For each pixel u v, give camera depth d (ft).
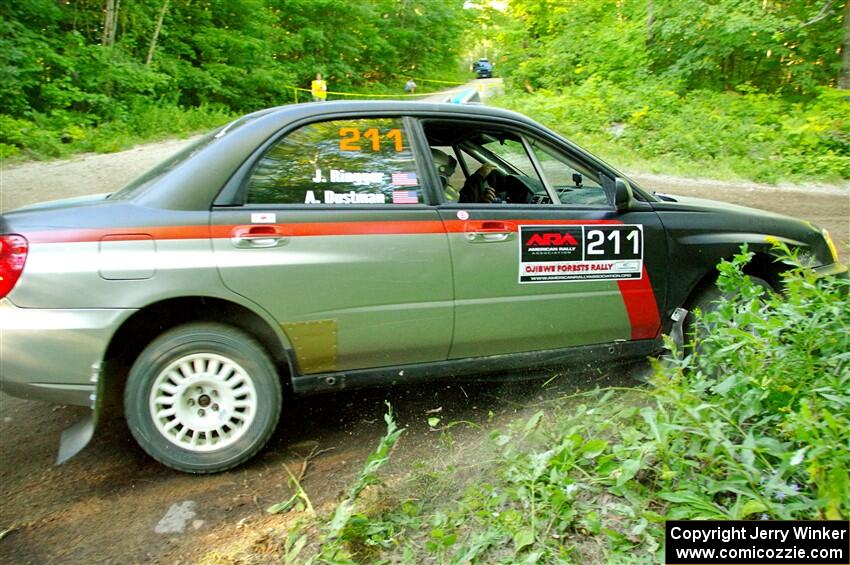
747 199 33.09
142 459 10.50
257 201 10.03
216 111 57.31
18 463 10.30
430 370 11.02
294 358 10.23
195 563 7.98
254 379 10.03
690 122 44.24
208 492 9.61
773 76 54.80
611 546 7.50
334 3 78.89
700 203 13.12
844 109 43.14
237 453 10.04
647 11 56.54
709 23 51.96
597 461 8.82
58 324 9.14
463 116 11.45
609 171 12.20
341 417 11.91
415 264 10.49
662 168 39.88
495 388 12.91
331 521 8.16
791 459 6.74
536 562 7.24
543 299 11.31
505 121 11.78
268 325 10.07
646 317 12.09
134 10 51.75
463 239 10.77
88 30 50.98
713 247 12.39
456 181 12.83
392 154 10.84
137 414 9.70
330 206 10.34
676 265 12.16
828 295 9.01
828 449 6.72
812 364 8.51
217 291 9.59
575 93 52.03
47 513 9.04
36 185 30.66
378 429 11.46
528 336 11.41
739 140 42.16
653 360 9.32
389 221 10.46
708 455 7.70
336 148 10.60
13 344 9.12
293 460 10.50
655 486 8.32
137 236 9.41
